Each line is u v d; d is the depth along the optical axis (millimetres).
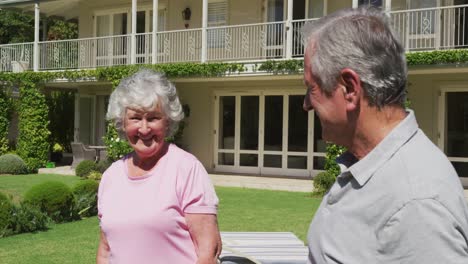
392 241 1396
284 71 14266
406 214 1370
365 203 1479
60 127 22578
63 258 6031
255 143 16578
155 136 2398
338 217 1547
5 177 15805
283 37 15469
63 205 8469
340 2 15789
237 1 17047
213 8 17484
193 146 17531
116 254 2330
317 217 1680
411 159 1443
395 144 1486
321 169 15625
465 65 12273
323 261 1582
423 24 14328
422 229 1330
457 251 1298
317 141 15711
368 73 1485
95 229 7871
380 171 1474
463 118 13883
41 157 18734
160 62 17844
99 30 19922
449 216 1316
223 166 17062
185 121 17594
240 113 16781
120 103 2406
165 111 2404
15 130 23703
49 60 19031
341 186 1583
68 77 17984
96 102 20219
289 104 16000
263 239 4324
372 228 1463
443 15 14164
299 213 9305
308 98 1672
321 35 1567
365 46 1491
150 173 2402
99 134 20219
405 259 1362
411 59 12648
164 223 2289
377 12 1584
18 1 19625
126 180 2434
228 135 17016
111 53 18938
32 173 17516
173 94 2457
